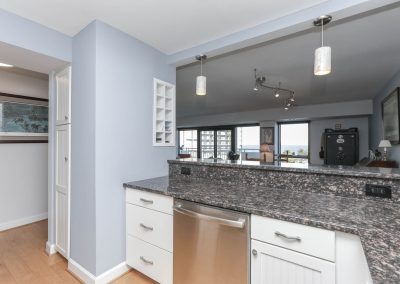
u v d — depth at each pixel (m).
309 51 2.52
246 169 1.88
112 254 1.92
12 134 2.92
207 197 1.51
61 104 2.20
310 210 1.22
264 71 3.23
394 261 0.76
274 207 1.28
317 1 1.56
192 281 1.55
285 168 1.68
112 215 1.92
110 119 1.90
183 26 1.92
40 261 2.18
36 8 1.64
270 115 6.57
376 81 3.74
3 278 1.92
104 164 1.86
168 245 1.70
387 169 1.54
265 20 1.82
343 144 5.60
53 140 2.32
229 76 3.46
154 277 1.79
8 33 1.66
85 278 1.87
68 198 2.07
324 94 4.69
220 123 7.63
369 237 0.94
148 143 2.26
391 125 3.49
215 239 1.43
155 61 2.34
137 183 2.01
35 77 3.15
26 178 3.08
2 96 2.84
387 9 1.70
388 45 2.36
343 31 2.05
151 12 1.71
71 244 2.04
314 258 1.08
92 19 1.80
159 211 1.75
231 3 1.60
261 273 1.25
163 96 2.45
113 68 1.93
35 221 3.16
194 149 8.76
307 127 6.62
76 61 2.00
